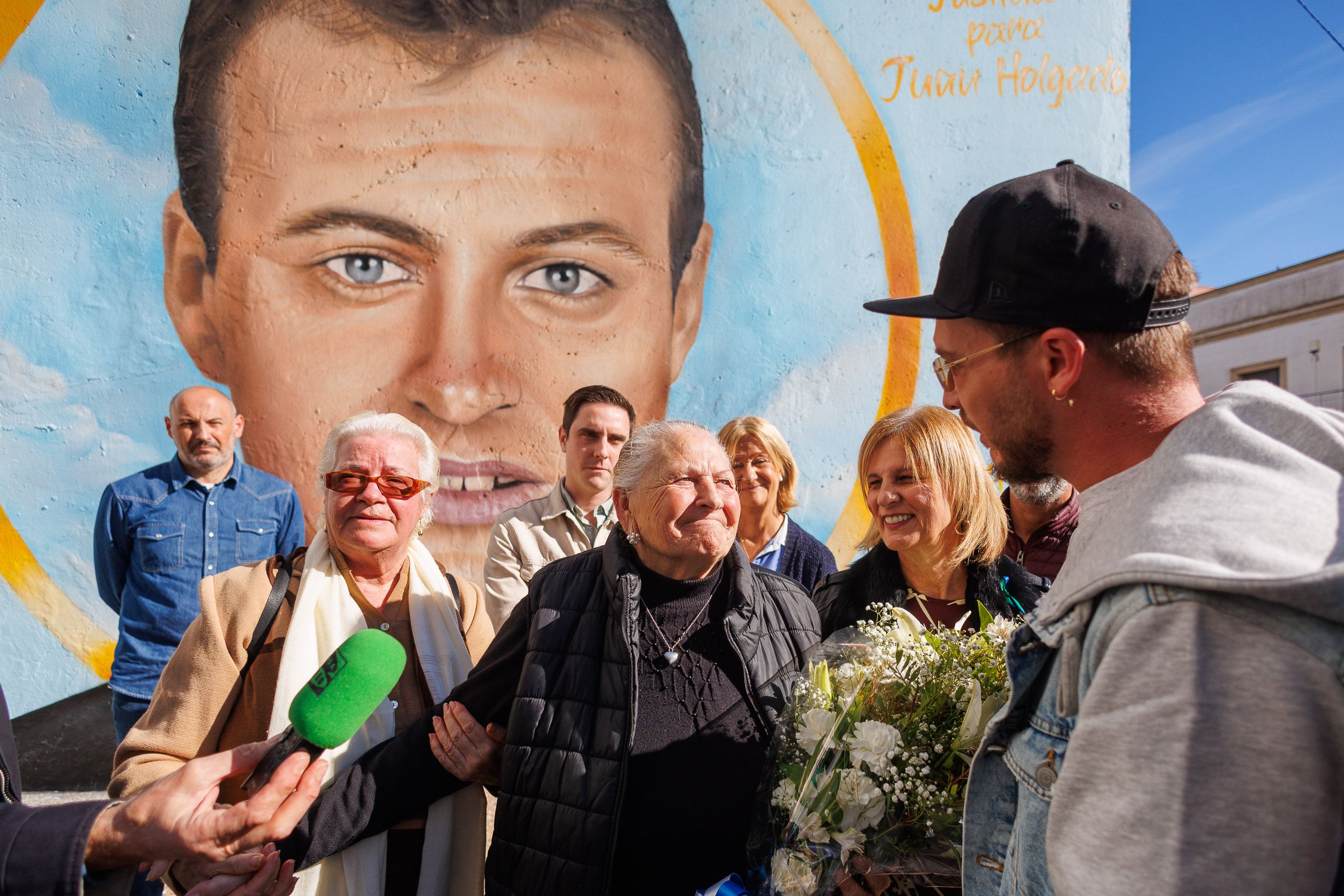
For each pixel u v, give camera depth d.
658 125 4.24
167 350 3.96
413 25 4.07
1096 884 0.70
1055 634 0.88
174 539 3.31
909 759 1.23
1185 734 0.67
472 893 1.76
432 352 4.07
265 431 3.98
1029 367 0.95
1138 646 0.73
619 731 1.54
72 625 3.81
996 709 1.24
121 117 3.97
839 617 2.11
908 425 2.00
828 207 4.30
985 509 1.97
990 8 4.34
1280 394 0.85
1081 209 0.91
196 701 1.67
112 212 3.96
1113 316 0.89
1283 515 0.71
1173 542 0.73
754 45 4.28
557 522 3.09
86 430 3.90
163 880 1.51
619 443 3.08
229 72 4.00
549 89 4.16
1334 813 0.65
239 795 1.65
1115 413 0.91
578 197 4.18
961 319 1.02
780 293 4.28
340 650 1.30
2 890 1.01
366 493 1.80
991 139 4.34
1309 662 0.66
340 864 1.65
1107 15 4.36
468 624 2.05
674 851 1.52
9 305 3.88
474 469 4.07
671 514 1.63
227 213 3.99
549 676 1.62
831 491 4.26
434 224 4.08
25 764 3.72
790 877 1.27
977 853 1.01
